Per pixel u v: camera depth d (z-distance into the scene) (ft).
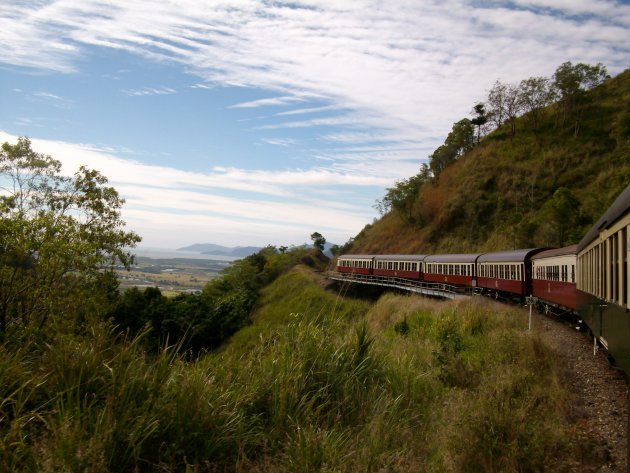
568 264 55.42
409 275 135.95
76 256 58.13
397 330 55.42
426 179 265.95
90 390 15.79
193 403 16.15
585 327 49.32
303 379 21.03
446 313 59.41
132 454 13.39
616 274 24.25
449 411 22.20
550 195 186.19
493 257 94.48
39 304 54.65
